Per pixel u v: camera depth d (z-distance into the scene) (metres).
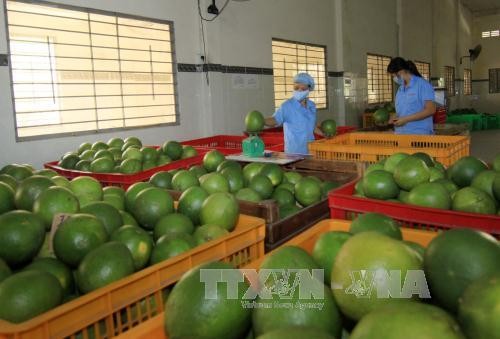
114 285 0.95
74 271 1.18
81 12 3.89
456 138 2.83
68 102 3.99
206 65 5.08
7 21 3.36
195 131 5.08
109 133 4.23
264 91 6.02
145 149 2.68
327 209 1.81
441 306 0.83
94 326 0.92
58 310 0.85
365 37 8.81
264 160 2.49
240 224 1.45
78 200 1.42
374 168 1.92
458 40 15.12
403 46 10.72
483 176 1.56
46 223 1.31
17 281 0.96
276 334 0.67
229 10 5.37
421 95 3.55
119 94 4.38
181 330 0.79
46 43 3.77
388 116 5.34
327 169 2.40
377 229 1.12
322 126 4.04
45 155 3.70
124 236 1.20
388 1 9.89
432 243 0.87
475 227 1.26
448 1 13.99
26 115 3.64
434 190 1.45
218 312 0.79
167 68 4.80
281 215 1.77
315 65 7.33
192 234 1.37
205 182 1.78
